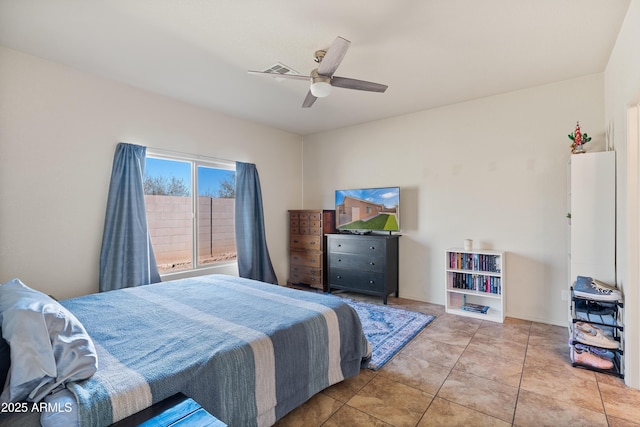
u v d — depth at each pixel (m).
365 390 2.13
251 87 3.35
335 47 2.01
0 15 2.10
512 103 3.52
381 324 3.32
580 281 2.49
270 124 4.77
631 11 1.97
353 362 2.23
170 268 3.76
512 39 2.42
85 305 2.25
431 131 4.09
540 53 2.64
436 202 4.07
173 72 2.99
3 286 1.72
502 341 2.91
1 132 2.53
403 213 4.37
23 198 2.64
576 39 2.41
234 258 4.49
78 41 2.45
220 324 1.87
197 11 2.07
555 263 3.31
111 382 1.25
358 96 3.62
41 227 2.74
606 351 2.38
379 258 4.11
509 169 3.55
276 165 5.02
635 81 1.94
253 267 4.45
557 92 3.26
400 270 4.41
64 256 2.87
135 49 2.57
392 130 4.44
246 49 2.57
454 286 3.76
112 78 3.13
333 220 4.96
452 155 3.93
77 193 2.94
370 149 4.66
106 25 2.23
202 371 1.41
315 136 5.32
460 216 3.89
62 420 1.07
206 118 4.03
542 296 3.39
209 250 4.17
